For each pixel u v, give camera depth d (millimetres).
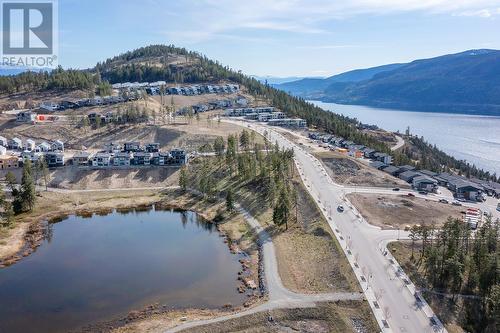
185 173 175250
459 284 87312
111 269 105688
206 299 90062
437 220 126000
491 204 147000
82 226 139375
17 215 144250
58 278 100375
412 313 80000
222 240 126062
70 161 187625
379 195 148875
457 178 168750
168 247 120875
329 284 91625
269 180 155875
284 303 83938
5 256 112812
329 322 78562
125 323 80812
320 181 161000
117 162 187000
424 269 95125
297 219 129375
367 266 96375
